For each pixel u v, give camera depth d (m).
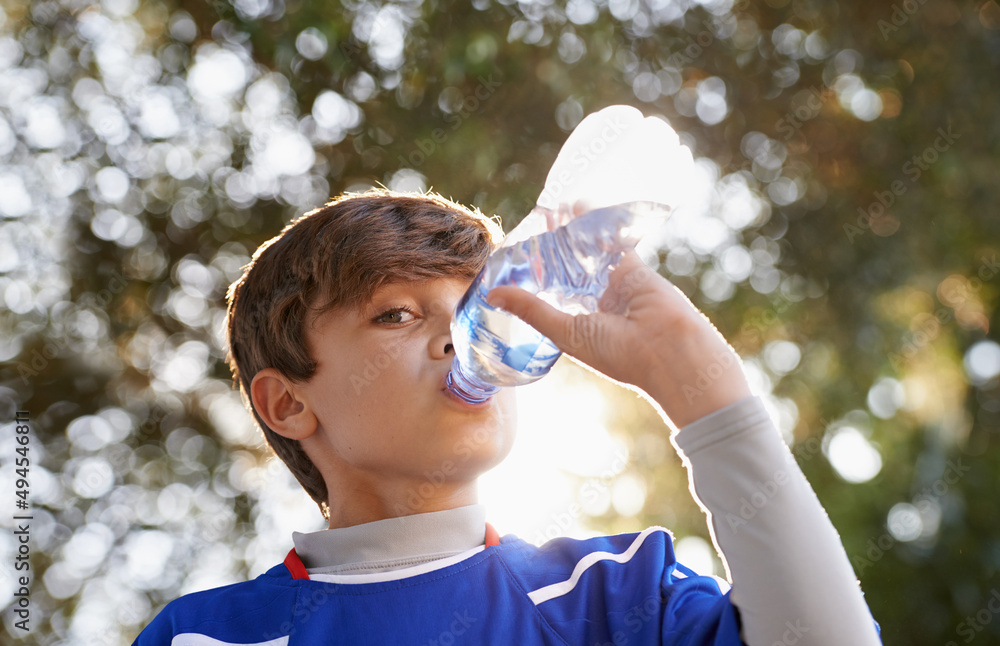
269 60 4.14
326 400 1.37
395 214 1.45
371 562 1.31
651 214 1.26
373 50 4.07
